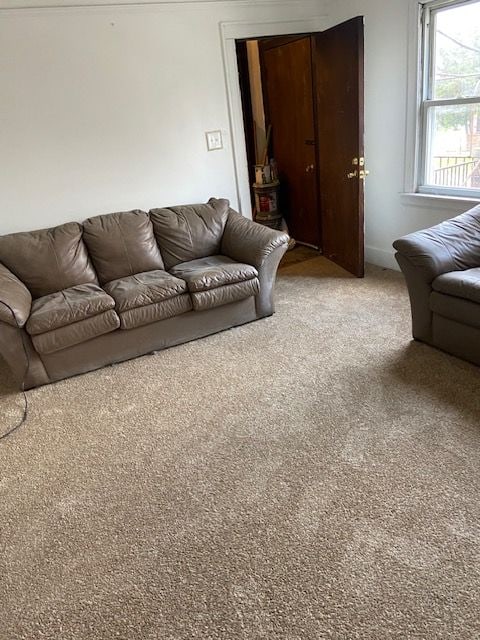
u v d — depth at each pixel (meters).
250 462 2.00
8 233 3.42
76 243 3.26
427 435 2.02
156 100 3.56
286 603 1.41
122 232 3.35
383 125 3.79
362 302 3.49
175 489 1.90
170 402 2.50
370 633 1.30
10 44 3.06
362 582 1.44
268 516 1.72
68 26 3.16
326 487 1.82
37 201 3.43
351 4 3.71
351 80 3.44
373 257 4.30
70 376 2.86
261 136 5.35
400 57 3.45
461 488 1.73
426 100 3.43
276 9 3.74
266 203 5.15
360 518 1.66
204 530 1.69
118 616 1.43
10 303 2.60
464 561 1.46
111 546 1.67
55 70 3.21
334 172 4.04
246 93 5.20
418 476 1.81
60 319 2.68
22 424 2.45
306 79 4.33
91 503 1.88
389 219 4.01
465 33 3.06
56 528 1.78
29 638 1.40
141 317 2.91
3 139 3.22
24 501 1.92
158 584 1.51
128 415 2.43
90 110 3.38
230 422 2.27
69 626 1.42
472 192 3.29
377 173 4.00
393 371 2.53
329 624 1.33
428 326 2.68
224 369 2.77
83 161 3.47
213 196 4.01
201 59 3.61
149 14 3.35
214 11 3.54
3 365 3.14
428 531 1.58
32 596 1.53
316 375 2.58
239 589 1.46
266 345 3.00
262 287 3.31
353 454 1.97
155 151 3.67
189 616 1.41
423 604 1.36
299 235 5.22
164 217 3.52
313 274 4.21
